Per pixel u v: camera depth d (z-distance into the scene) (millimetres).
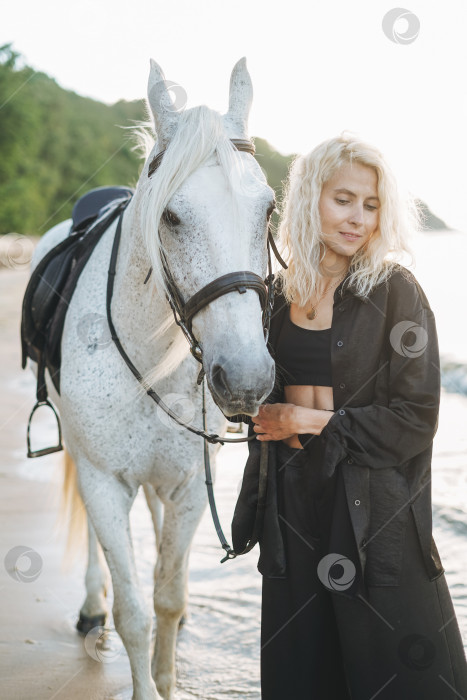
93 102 69125
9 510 4555
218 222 1955
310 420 1976
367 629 1914
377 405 1926
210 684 2770
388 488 1912
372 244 1980
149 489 3273
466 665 1968
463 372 8195
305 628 2014
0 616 3318
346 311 1983
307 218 1998
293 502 2041
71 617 3346
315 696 2016
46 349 2951
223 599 3459
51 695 2727
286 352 2080
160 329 2379
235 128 2191
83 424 2562
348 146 1940
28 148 44062
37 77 56844
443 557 3586
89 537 3326
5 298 18734
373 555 1895
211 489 2432
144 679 2418
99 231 2920
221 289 1932
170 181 1994
